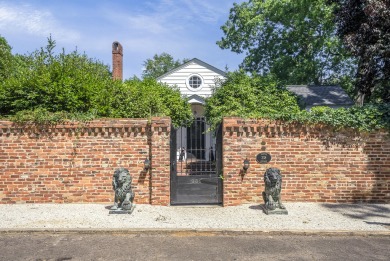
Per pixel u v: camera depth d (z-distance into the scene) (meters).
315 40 24.70
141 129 9.05
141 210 8.38
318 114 9.24
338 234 6.71
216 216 7.92
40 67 11.46
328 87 21.97
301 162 9.16
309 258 5.49
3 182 8.96
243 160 9.02
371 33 12.92
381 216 7.85
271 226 7.12
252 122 9.02
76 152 9.03
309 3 21.91
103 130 9.05
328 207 8.70
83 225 7.15
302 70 25.06
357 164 9.16
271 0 23.64
